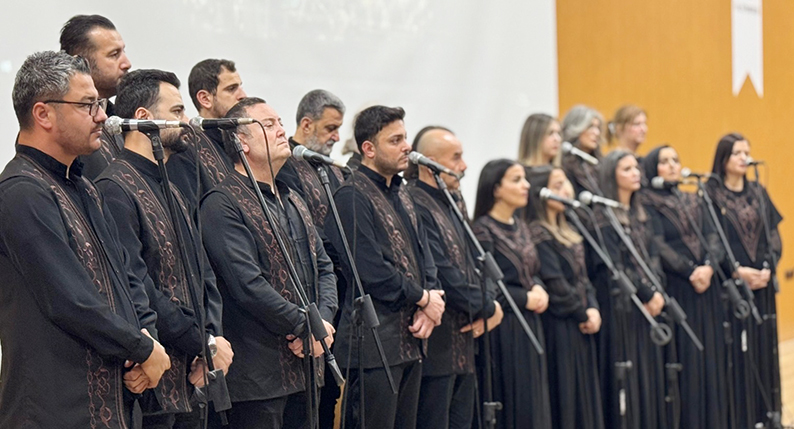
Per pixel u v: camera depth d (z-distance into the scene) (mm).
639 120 5742
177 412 2600
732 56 7840
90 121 2355
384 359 2990
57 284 2223
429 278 3521
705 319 4949
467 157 5730
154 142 2500
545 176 4441
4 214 2236
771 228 5398
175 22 4336
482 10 5770
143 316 2447
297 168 3586
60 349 2266
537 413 4078
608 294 4672
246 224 2871
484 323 3648
